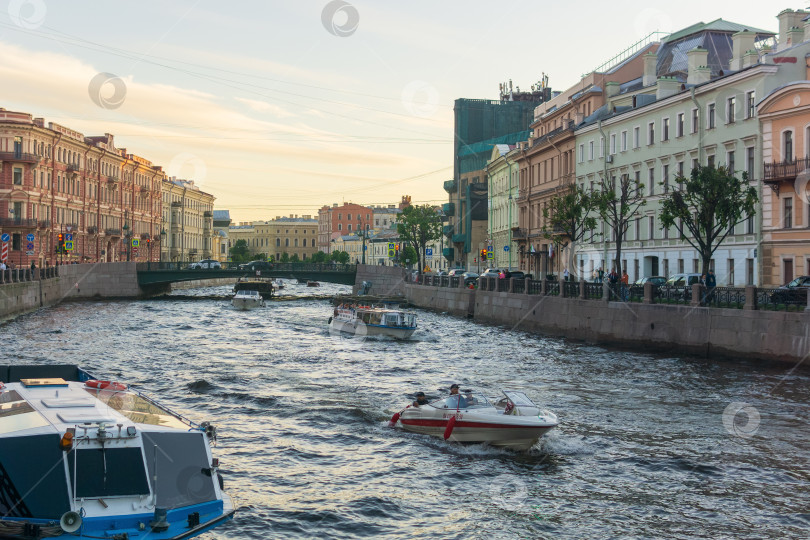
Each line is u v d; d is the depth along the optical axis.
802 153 39.12
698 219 36.44
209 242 141.50
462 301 59.72
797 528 13.91
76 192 83.31
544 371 30.55
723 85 45.28
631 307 36.66
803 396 24.70
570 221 49.69
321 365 32.06
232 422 21.09
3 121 70.19
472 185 101.81
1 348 35.16
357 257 177.50
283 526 13.79
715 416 22.19
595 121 60.78
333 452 18.48
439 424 19.70
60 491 10.51
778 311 29.08
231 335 43.91
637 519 14.31
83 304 67.44
